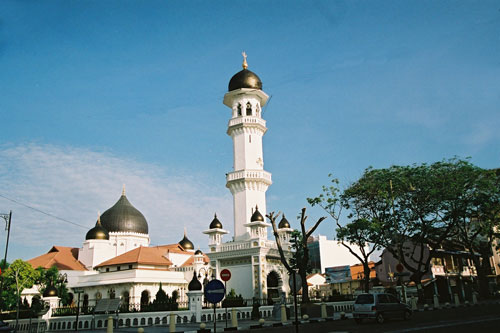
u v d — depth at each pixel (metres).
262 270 56.41
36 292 73.38
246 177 62.16
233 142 66.44
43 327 40.19
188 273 70.19
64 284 67.75
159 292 49.56
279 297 58.16
